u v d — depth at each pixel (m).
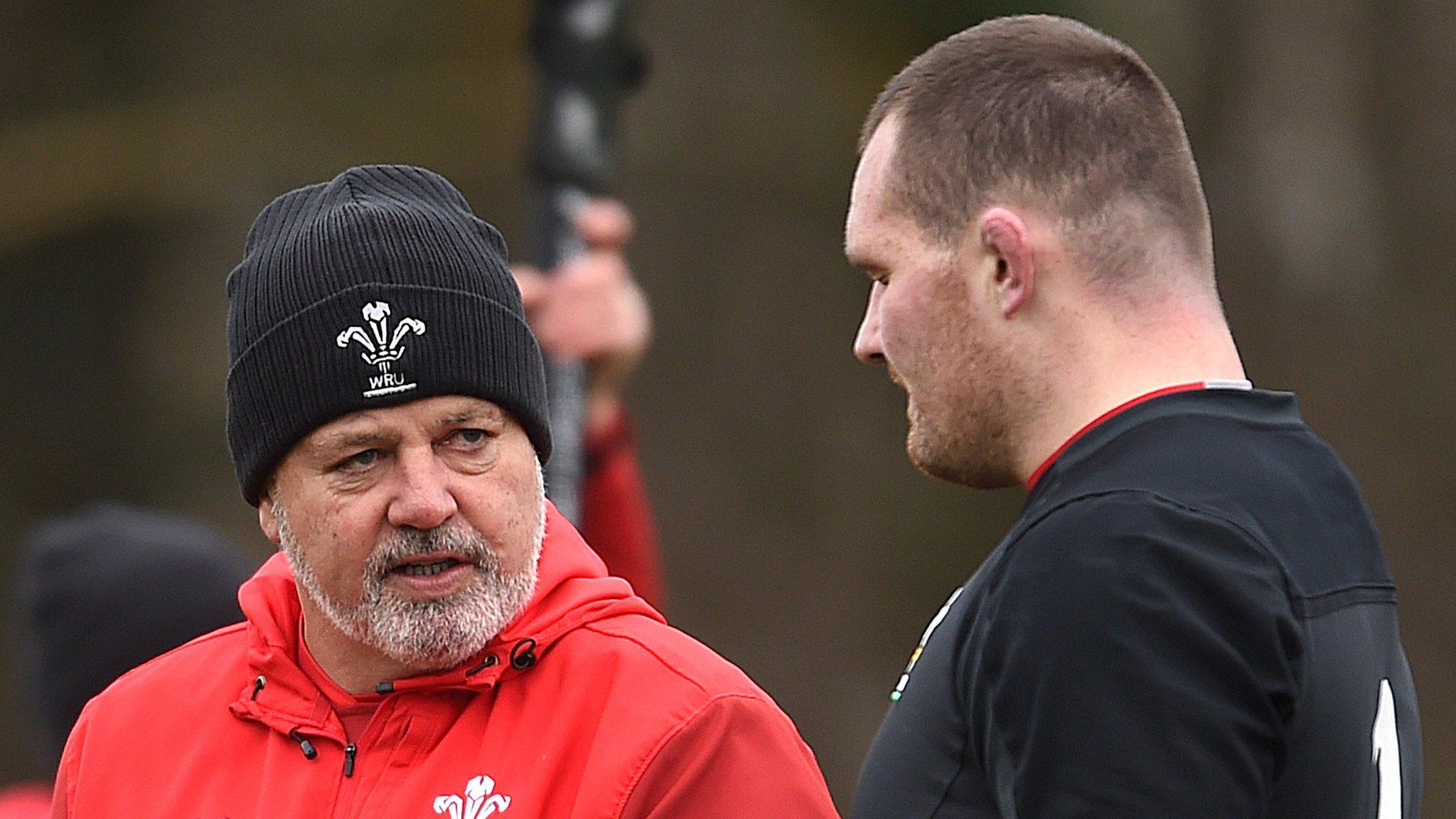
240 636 7.50
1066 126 6.89
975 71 7.11
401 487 6.64
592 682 6.73
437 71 33.53
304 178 33.28
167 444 33.81
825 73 32.81
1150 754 5.89
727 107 32.62
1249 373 30.27
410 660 6.70
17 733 32.59
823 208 33.22
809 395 32.62
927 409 7.17
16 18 33.88
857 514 32.38
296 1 34.34
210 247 34.03
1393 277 30.25
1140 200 6.85
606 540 10.99
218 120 33.62
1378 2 30.25
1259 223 30.25
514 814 6.55
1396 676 6.70
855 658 31.38
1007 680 6.19
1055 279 6.86
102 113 33.97
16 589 33.59
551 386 10.47
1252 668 6.02
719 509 32.03
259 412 6.84
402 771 6.77
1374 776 6.43
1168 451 6.50
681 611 31.41
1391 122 30.28
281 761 6.93
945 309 7.05
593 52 10.63
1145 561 6.09
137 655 9.41
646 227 32.50
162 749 7.20
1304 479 6.57
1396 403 29.98
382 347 6.66
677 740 6.54
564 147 10.59
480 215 32.81
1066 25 7.27
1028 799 6.09
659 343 32.50
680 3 32.75
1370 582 6.55
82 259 34.50
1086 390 6.82
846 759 30.69
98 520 9.87
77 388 34.41
